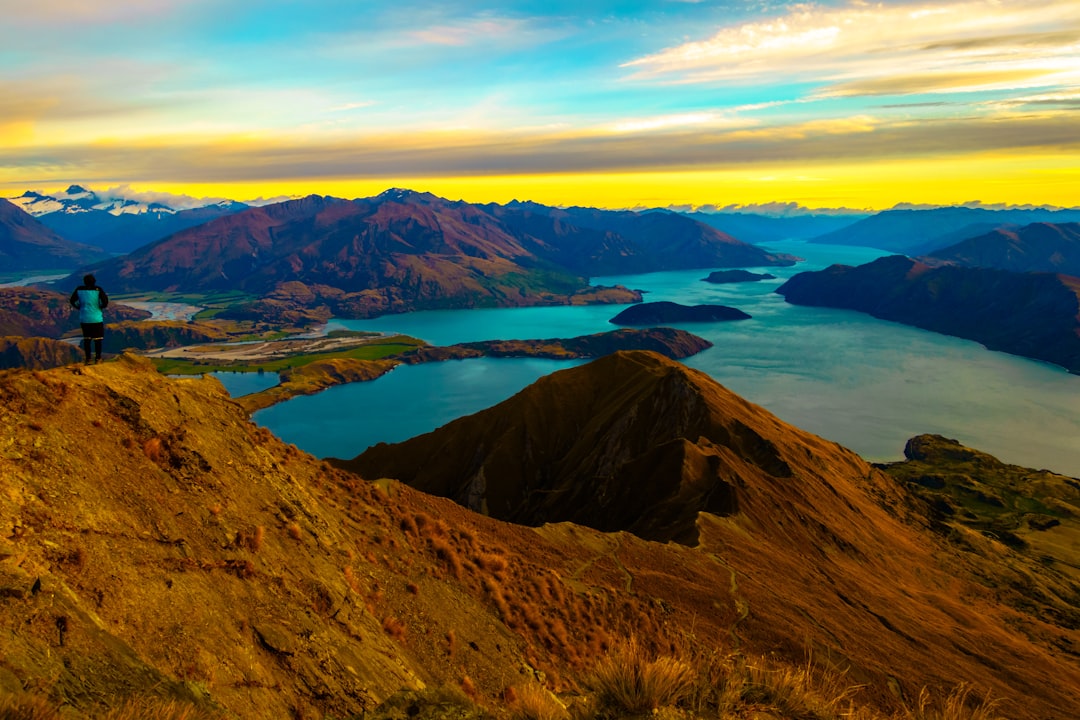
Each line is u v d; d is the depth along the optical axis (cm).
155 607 1192
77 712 859
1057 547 13838
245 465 1914
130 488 1427
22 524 1129
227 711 1067
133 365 1900
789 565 6550
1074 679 5991
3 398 1373
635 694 1043
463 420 17225
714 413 12900
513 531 4209
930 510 12988
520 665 2192
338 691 1355
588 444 15262
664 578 4572
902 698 4050
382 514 2666
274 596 1494
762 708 1070
